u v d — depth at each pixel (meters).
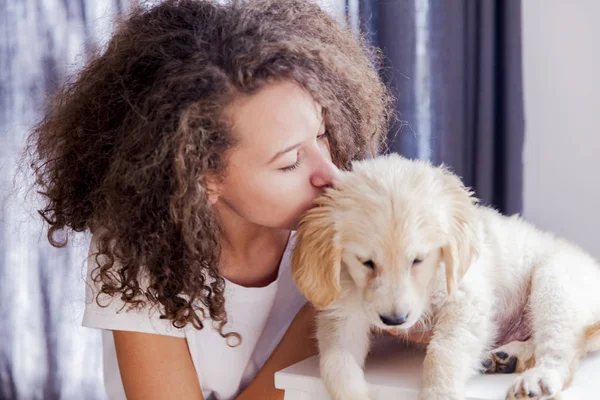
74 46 2.71
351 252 1.10
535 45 2.46
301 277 1.13
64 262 2.83
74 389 2.89
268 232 1.35
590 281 1.26
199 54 1.16
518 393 1.02
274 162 1.12
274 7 1.27
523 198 2.38
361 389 1.08
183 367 1.30
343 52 1.38
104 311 1.28
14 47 2.77
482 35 2.29
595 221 2.46
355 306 1.18
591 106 2.42
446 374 1.06
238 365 1.40
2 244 2.83
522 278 1.30
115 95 1.26
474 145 2.37
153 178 1.18
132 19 1.35
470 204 1.16
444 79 2.35
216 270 1.25
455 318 1.15
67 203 1.36
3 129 2.76
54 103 1.55
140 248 1.21
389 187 1.10
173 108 1.15
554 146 2.48
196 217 1.17
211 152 1.13
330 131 1.26
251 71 1.09
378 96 1.52
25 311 2.87
